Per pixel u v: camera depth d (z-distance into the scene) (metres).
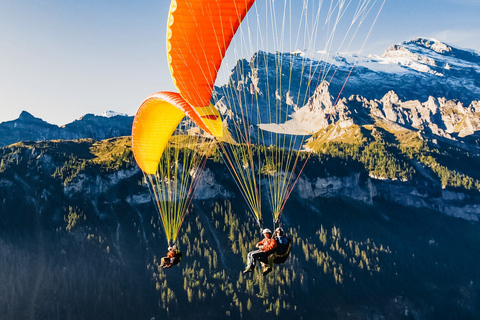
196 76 16.73
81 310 181.75
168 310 191.50
